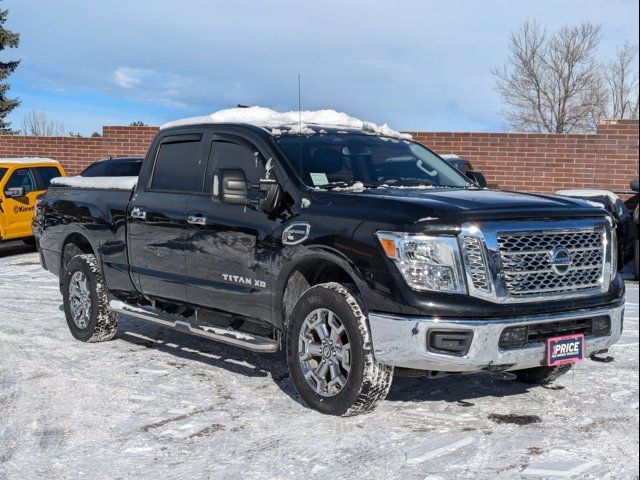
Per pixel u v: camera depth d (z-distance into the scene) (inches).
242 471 163.0
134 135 846.5
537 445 178.2
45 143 868.6
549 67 1320.1
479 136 735.7
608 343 200.7
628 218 511.2
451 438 183.0
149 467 165.6
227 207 229.5
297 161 221.1
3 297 391.9
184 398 217.2
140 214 259.4
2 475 161.8
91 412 204.5
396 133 265.4
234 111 255.1
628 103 1314.0
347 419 197.0
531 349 185.0
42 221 313.7
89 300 285.7
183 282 244.5
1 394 221.3
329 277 217.2
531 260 187.2
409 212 185.8
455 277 180.5
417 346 179.5
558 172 717.3
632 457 170.4
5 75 1486.2
